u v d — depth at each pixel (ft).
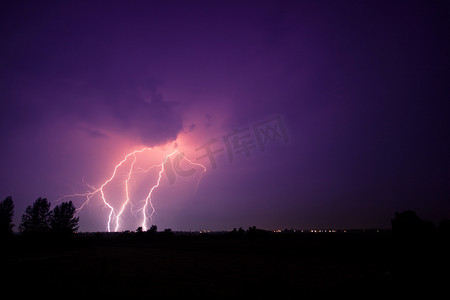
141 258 58.95
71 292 26.27
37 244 88.07
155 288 28.86
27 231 93.81
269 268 43.04
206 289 28.37
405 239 27.09
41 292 25.93
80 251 79.51
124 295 25.79
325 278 33.24
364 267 42.22
